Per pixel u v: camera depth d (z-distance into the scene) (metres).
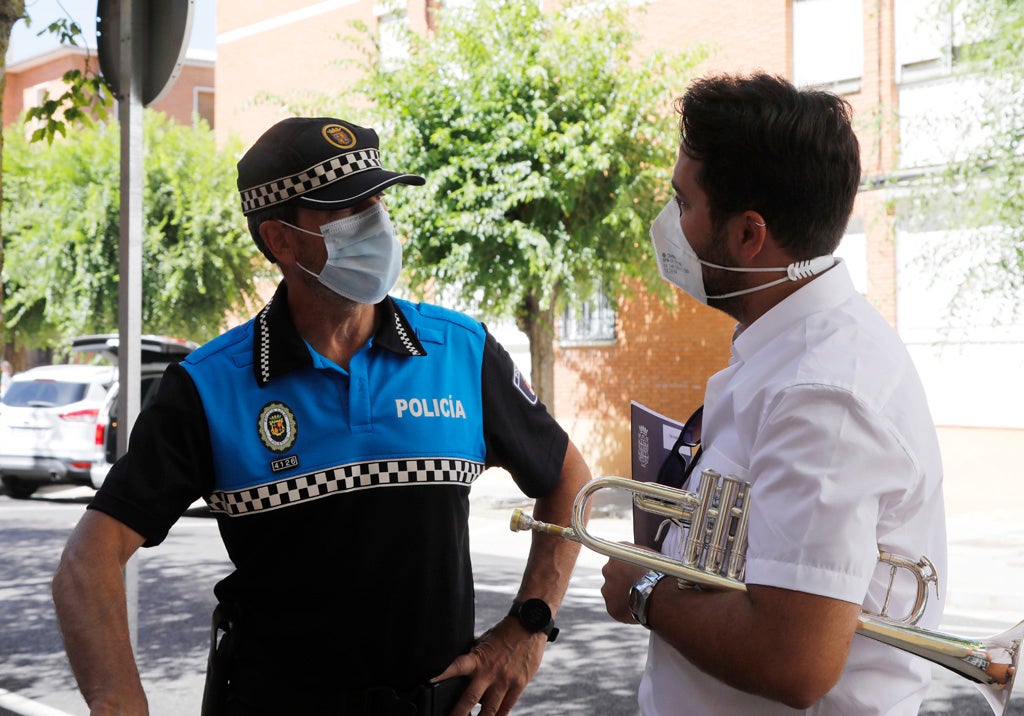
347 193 1.84
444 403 1.92
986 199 10.00
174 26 3.25
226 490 1.82
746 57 13.27
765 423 1.47
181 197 18.05
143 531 1.77
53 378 13.03
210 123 31.72
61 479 13.02
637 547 1.59
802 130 1.53
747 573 1.45
